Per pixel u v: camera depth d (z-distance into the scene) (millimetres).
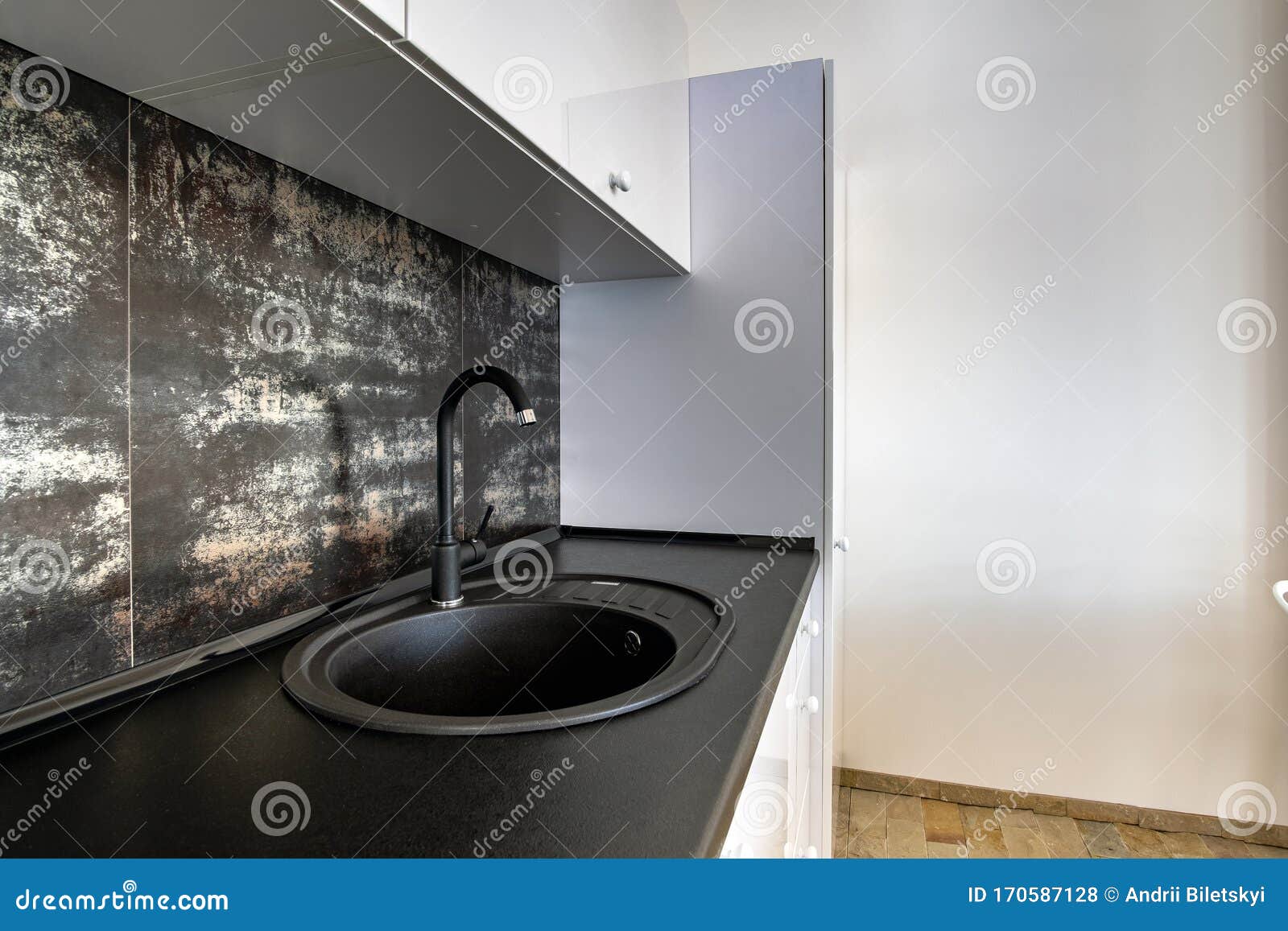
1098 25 2031
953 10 2133
